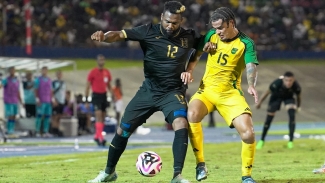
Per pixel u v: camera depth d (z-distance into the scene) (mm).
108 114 67062
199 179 17344
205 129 64125
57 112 51875
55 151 35094
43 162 27422
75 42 86312
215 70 17422
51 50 81688
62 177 20844
